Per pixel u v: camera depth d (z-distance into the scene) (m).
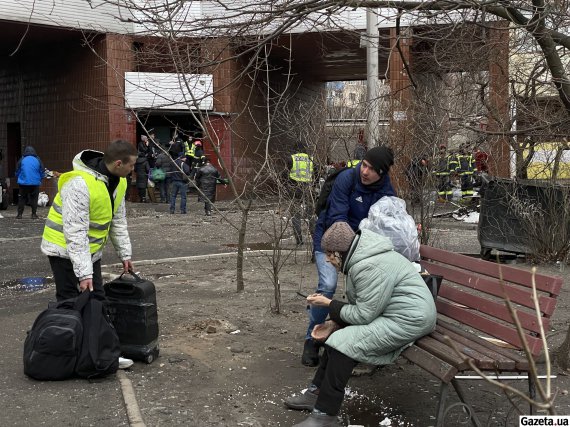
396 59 15.15
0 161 19.91
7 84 24.62
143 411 4.41
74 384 4.88
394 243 4.68
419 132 8.88
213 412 4.43
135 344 5.31
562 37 5.68
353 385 4.98
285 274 9.18
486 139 8.70
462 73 8.88
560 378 5.02
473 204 15.88
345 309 4.11
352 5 5.45
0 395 4.64
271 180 9.80
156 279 8.97
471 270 4.66
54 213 5.29
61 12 18.41
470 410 3.83
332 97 10.44
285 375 5.16
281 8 5.55
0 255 11.48
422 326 3.98
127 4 6.20
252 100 23.03
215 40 6.59
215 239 13.04
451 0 5.18
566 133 7.02
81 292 5.06
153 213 18.58
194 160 20.08
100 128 21.12
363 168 4.84
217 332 6.26
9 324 6.65
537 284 4.04
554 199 9.94
